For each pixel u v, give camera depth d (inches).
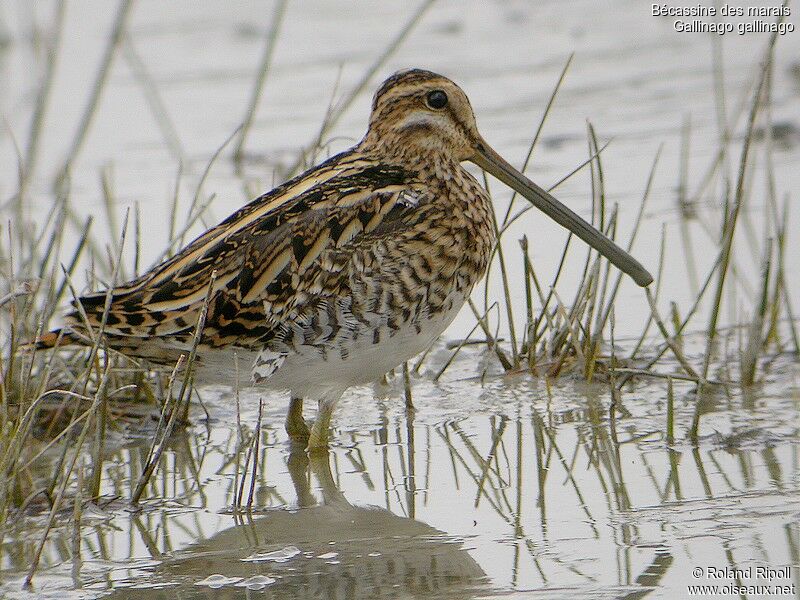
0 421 401.1
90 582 334.0
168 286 398.0
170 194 655.1
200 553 350.0
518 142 706.2
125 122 776.9
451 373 489.1
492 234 434.9
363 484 396.5
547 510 366.6
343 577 329.7
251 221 406.9
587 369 468.1
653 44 882.8
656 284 525.3
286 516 374.9
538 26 945.5
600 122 732.7
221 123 765.3
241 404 472.1
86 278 500.4
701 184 625.0
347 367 407.5
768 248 458.6
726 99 753.6
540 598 311.3
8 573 341.1
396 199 408.2
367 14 985.5
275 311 395.5
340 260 397.1
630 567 325.4
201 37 933.2
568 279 553.0
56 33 708.7
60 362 451.8
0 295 506.9
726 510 356.2
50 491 385.4
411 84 431.5
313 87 818.8
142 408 459.8
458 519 364.8
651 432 421.4
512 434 429.1
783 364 469.7
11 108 798.5
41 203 652.7
